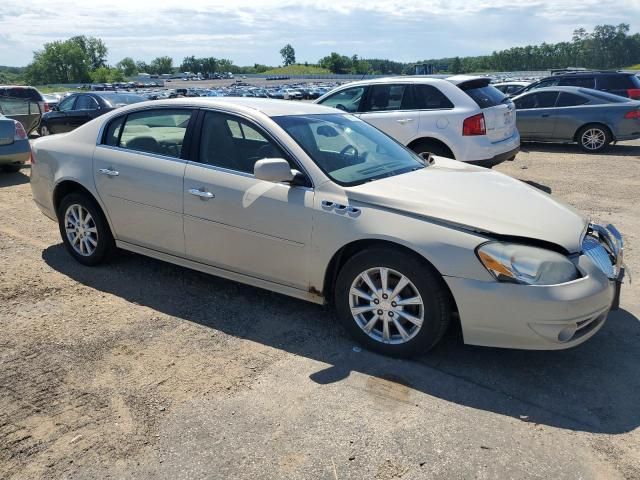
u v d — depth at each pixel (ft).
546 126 43.37
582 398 10.30
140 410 9.82
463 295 10.53
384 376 10.97
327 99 30.50
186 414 9.71
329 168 12.57
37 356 11.63
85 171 15.88
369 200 11.66
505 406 10.02
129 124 15.52
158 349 11.98
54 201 17.15
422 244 10.78
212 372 11.09
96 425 9.43
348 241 11.60
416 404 10.05
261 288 14.47
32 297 14.58
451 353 11.91
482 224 10.77
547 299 10.09
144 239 15.14
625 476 8.28
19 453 8.76
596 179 31.09
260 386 10.60
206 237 13.76
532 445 8.96
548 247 10.63
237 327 13.05
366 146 14.46
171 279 15.90
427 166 14.76
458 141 26.00
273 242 12.67
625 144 46.70
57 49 462.60
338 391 10.44
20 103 46.32
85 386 10.55
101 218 16.08
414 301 11.16
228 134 13.66
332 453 8.75
